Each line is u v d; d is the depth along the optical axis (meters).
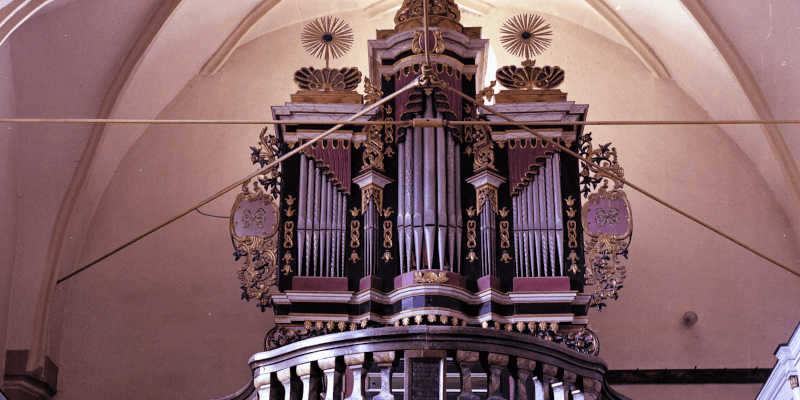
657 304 13.22
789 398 9.07
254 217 10.62
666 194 13.79
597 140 14.09
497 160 10.88
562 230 10.48
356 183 10.77
